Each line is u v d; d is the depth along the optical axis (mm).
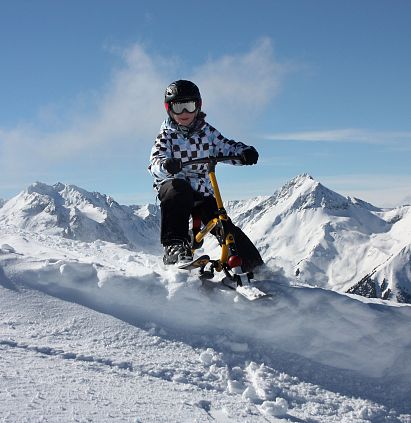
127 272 4223
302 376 3678
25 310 3723
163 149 4629
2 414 2221
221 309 3957
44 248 6004
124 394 2775
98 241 9430
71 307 3848
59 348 3281
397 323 4062
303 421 3045
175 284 4023
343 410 3406
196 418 2662
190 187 4617
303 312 3994
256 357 3738
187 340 3742
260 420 2863
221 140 4809
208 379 3305
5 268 4145
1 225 9242
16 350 3123
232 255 4090
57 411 2355
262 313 3957
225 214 4309
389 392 3775
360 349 3953
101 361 3211
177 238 4535
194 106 4574
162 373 3232
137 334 3678
